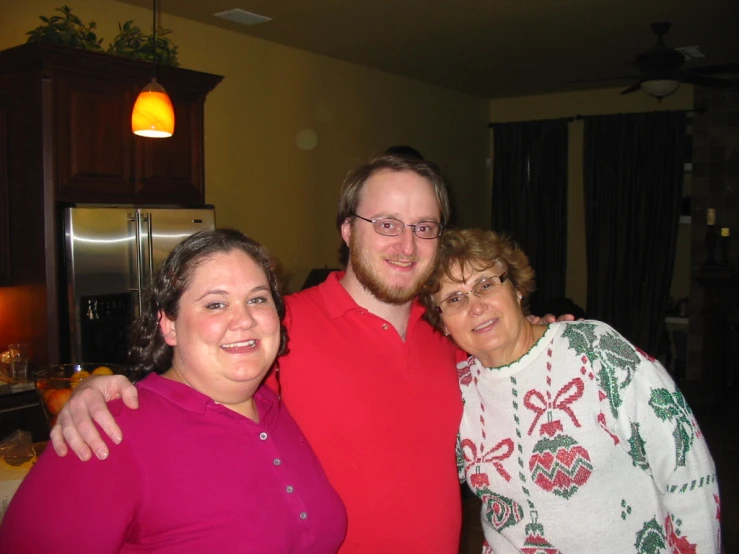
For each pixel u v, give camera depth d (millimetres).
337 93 5566
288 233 5199
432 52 5297
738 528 3434
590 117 6875
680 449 1276
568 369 1314
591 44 5031
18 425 3062
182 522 994
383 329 1437
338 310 1448
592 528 1264
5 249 3387
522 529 1334
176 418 1053
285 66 5086
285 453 1156
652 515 1297
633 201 6695
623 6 4094
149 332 1139
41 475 953
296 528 1082
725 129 6207
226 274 1074
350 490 1344
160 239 3609
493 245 1394
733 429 5125
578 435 1272
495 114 7703
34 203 3246
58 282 3268
